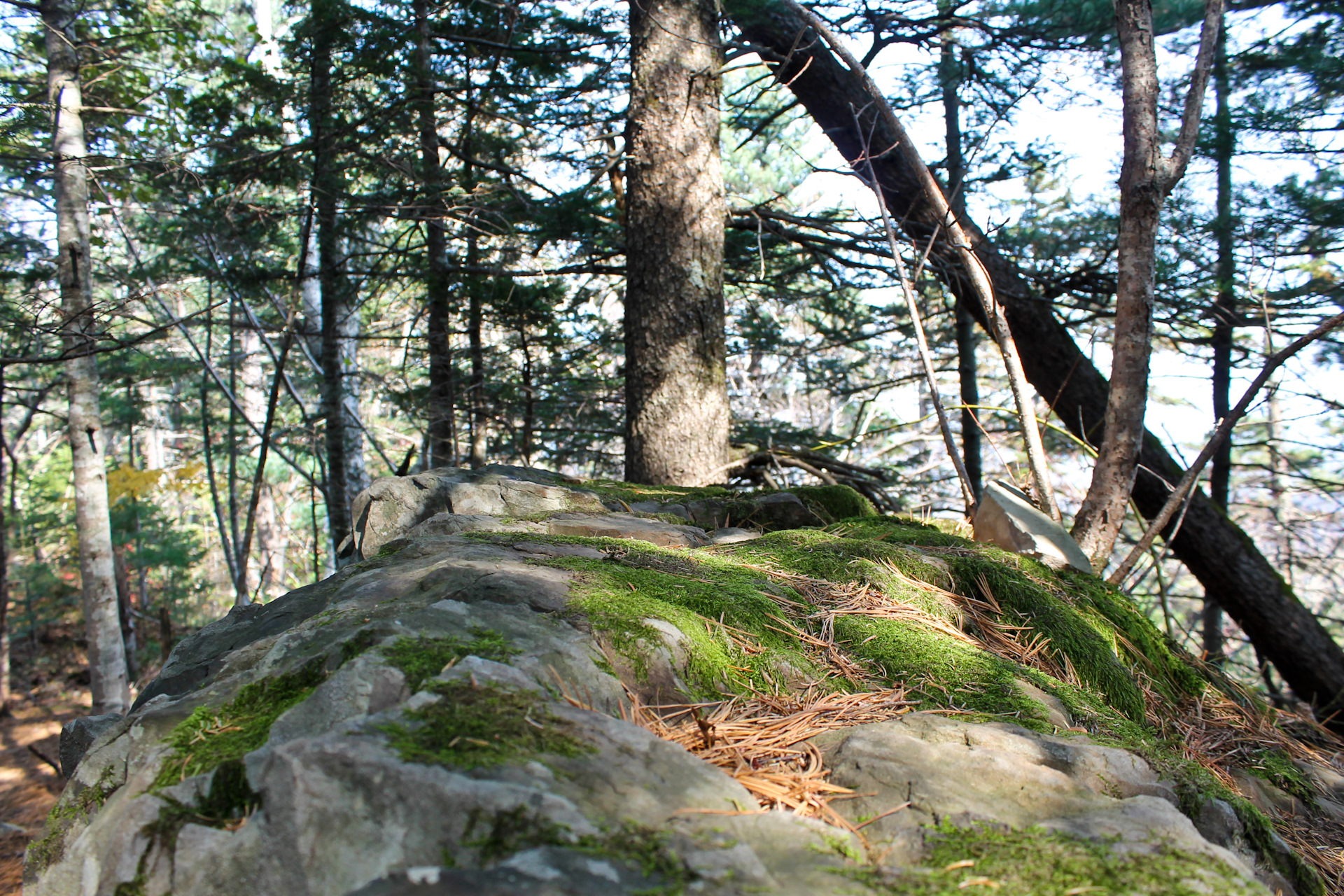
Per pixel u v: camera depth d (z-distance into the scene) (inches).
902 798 56.0
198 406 653.9
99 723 89.0
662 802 47.5
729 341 494.3
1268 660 287.7
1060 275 308.0
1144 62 134.8
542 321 420.5
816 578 107.7
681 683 74.9
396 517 163.3
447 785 44.6
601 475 529.0
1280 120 296.0
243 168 337.1
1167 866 45.1
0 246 364.5
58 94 308.2
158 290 289.9
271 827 44.9
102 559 314.3
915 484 439.2
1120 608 116.6
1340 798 94.7
